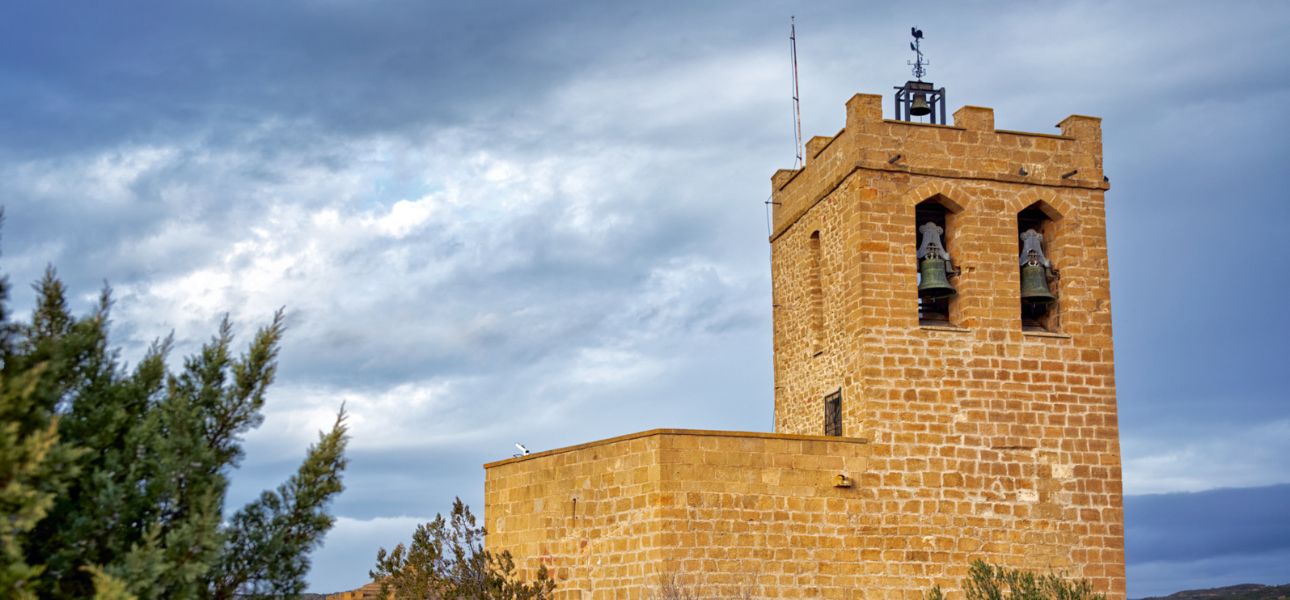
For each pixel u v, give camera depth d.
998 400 36.66
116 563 20.33
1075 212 38.41
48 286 22.09
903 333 36.34
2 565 18.42
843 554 34.56
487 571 37.75
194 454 21.78
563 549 36.06
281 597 22.95
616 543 34.53
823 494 34.72
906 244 36.78
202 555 20.61
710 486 33.84
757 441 34.47
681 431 33.94
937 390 36.25
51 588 20.30
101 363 22.36
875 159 36.94
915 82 39.06
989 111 38.16
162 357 23.03
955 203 37.44
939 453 35.91
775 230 42.50
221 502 21.92
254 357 23.58
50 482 19.23
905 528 35.19
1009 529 36.03
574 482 36.09
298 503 23.33
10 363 20.56
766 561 33.88
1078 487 36.84
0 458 18.06
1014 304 37.34
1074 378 37.44
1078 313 37.88
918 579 35.03
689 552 33.31
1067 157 38.59
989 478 36.16
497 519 38.56
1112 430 37.47
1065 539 36.47
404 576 38.50
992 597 32.69
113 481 21.34
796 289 40.72
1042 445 36.78
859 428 35.91
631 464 34.44
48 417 20.14
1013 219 37.81
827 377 38.12
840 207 37.84
